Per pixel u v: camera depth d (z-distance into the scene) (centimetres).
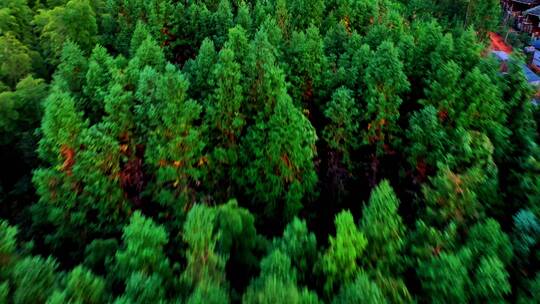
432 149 3359
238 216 2341
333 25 6369
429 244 2119
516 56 3966
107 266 2277
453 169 2978
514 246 2262
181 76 3041
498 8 8412
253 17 6319
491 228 2092
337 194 3756
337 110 3622
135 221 1995
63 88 3819
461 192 2391
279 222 3297
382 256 1997
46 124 2906
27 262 1792
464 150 2978
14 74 4956
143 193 3183
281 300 1566
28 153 4081
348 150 3853
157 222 3102
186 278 1869
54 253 2981
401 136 3938
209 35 5834
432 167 3331
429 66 4553
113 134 3134
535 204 2723
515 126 3812
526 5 10306
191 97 3816
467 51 4534
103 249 2534
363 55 4212
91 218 3112
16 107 4291
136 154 3362
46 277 1794
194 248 1878
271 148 3125
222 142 3422
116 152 3058
